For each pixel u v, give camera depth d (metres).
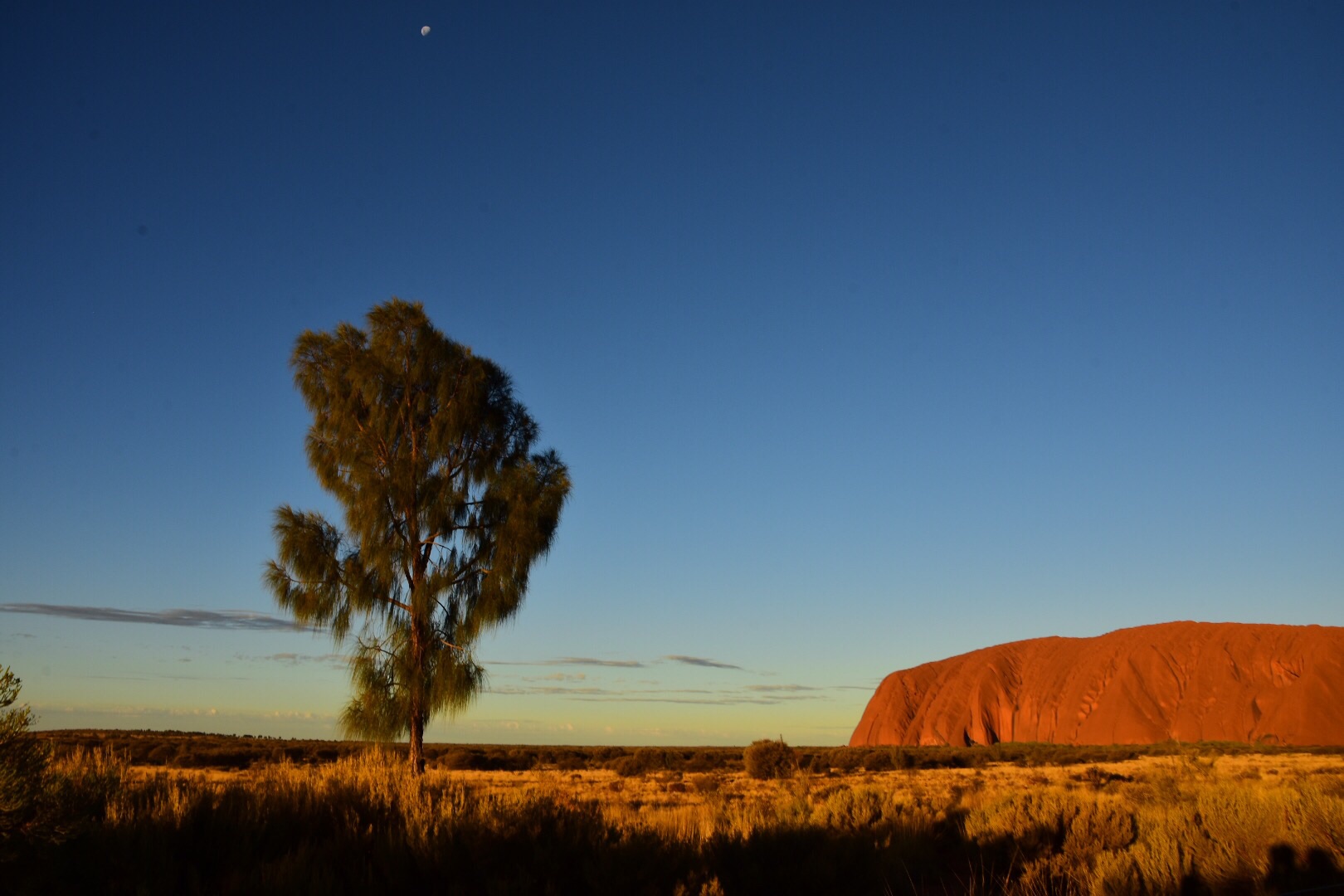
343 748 62.41
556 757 70.12
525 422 26.78
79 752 9.45
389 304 25.77
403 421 25.06
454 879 8.72
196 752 47.31
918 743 136.62
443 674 23.31
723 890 9.00
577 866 9.41
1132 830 14.52
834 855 11.05
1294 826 13.50
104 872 7.46
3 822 7.09
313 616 23.39
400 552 24.00
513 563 24.05
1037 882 11.12
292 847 9.21
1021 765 71.81
